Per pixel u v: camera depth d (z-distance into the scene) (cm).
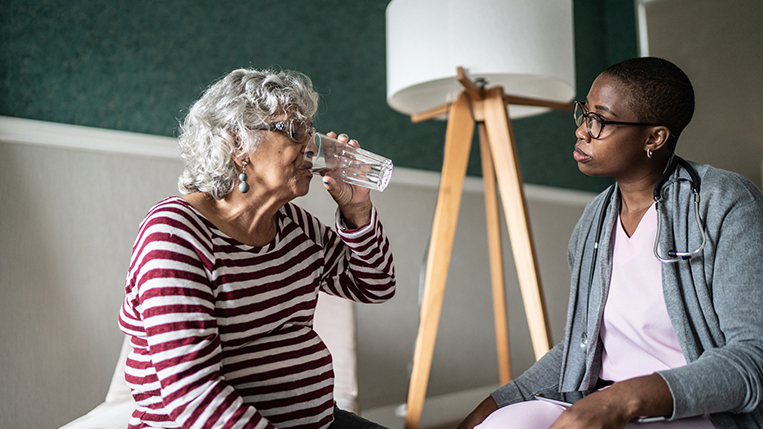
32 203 162
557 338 302
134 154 182
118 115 182
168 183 189
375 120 245
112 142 177
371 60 246
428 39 166
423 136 260
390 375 233
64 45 173
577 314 112
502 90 177
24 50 166
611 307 104
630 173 103
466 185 269
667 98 97
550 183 312
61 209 167
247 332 95
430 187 256
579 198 321
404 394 235
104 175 176
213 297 89
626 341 104
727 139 284
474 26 160
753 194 92
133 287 89
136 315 92
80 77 175
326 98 230
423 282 187
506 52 160
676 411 79
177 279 84
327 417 106
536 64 163
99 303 172
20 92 164
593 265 109
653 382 80
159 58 191
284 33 222
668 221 97
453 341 258
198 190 100
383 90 249
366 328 228
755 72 275
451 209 175
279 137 96
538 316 163
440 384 251
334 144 104
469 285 266
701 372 80
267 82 97
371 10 248
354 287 123
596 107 102
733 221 90
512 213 171
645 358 102
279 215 109
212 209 98
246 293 94
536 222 301
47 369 161
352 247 114
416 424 165
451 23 162
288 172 97
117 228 177
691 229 94
